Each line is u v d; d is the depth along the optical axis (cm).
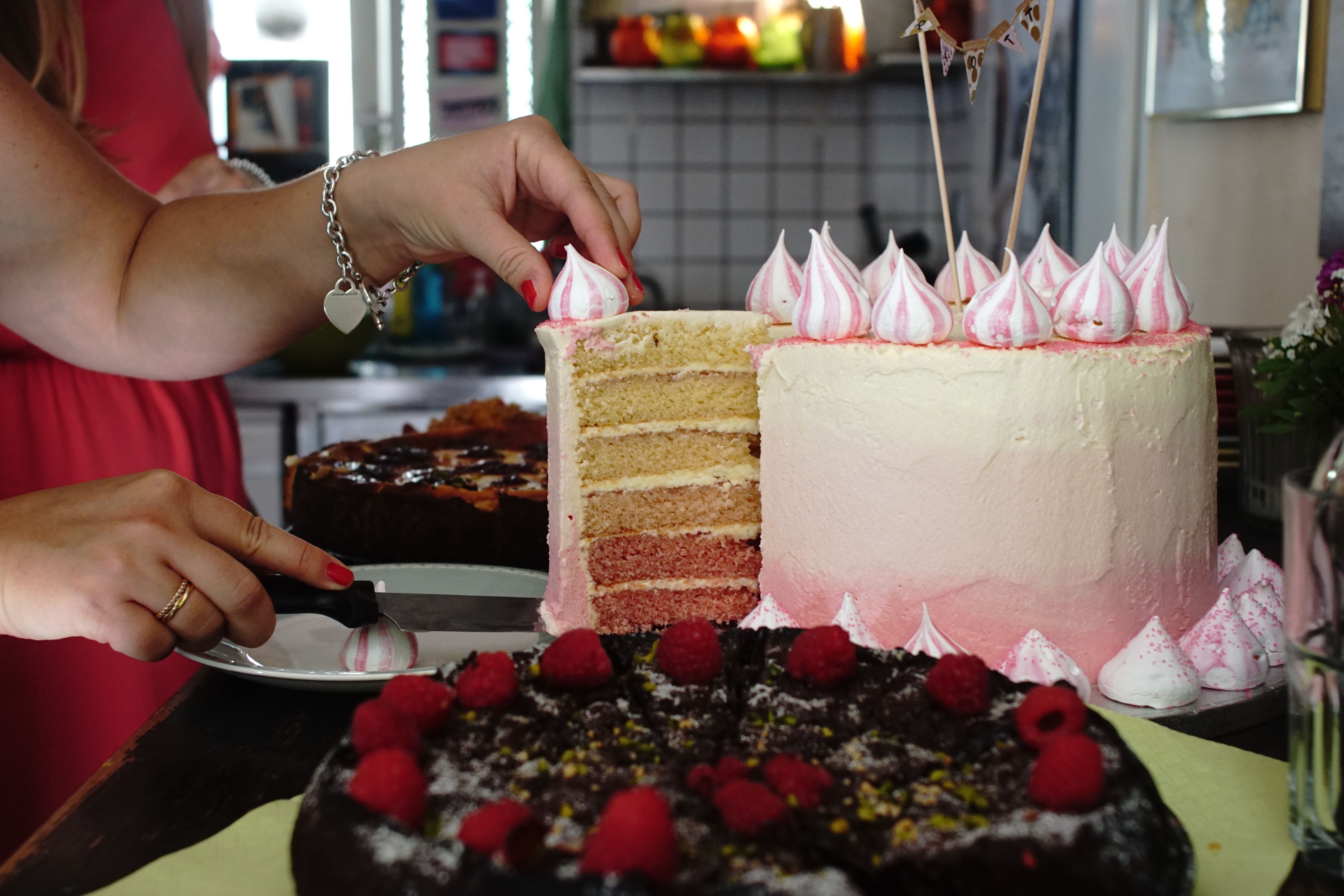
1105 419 65
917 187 214
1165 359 66
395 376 163
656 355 78
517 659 61
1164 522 67
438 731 56
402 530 89
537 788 53
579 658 58
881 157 214
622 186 80
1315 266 106
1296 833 54
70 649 89
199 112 109
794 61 201
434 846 50
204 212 81
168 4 106
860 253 218
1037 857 49
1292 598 53
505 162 74
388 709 54
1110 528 66
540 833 48
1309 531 52
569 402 76
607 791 53
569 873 48
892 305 67
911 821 51
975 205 190
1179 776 58
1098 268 66
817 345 68
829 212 217
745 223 218
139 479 65
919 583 67
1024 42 161
